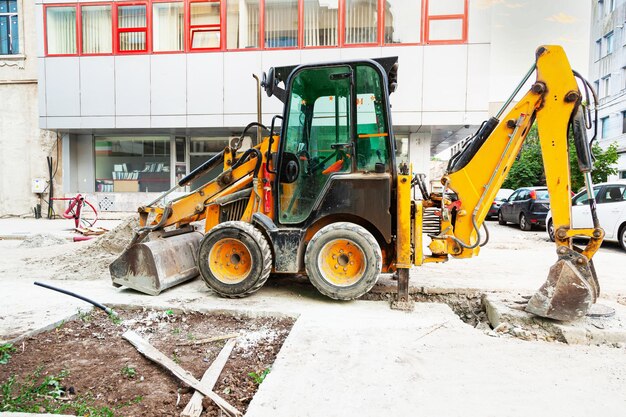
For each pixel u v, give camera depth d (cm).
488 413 248
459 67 1334
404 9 1348
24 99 1725
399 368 306
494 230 1384
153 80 1466
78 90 1492
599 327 376
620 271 686
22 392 285
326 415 244
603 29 2936
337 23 1384
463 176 465
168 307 454
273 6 1415
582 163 405
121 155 1656
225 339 383
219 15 1438
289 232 473
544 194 1308
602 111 2938
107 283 568
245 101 1440
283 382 282
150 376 313
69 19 1488
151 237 547
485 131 462
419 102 1350
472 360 323
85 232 1130
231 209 537
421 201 473
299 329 379
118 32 1477
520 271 654
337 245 462
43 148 1719
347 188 461
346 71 463
